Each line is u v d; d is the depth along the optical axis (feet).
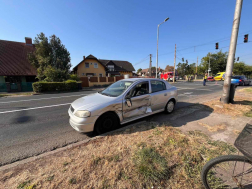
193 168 6.61
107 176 6.06
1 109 19.38
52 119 14.80
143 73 232.73
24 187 5.53
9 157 8.01
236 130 10.68
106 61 125.39
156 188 5.49
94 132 11.12
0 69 54.19
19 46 72.33
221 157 5.11
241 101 19.98
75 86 49.73
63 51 63.77
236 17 15.97
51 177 6.06
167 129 10.89
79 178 5.97
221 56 145.69
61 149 8.36
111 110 10.41
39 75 54.95
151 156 7.37
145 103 12.66
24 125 13.05
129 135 9.95
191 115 14.69
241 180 5.35
